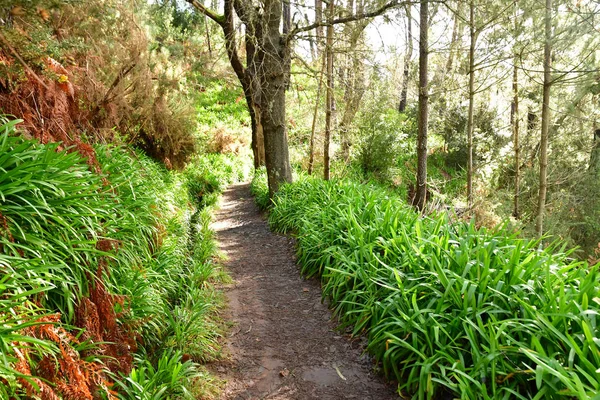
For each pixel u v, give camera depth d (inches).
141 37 265.4
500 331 103.0
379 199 246.8
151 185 251.8
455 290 129.2
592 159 467.8
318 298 195.3
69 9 178.2
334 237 218.4
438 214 205.5
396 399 121.6
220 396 123.6
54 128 161.6
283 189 381.1
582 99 452.8
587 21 318.3
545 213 440.5
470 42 416.8
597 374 84.7
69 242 108.5
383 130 695.1
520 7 342.0
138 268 146.3
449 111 748.6
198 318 154.8
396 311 140.6
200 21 465.1
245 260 262.7
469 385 101.2
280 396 124.6
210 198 482.3
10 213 102.6
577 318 95.0
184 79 375.6
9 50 137.2
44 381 85.5
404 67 528.4
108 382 100.3
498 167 610.2
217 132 787.4
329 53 418.3
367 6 323.0
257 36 363.6
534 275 122.3
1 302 81.3
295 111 641.0
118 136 282.5
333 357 145.5
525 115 605.9
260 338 160.7
